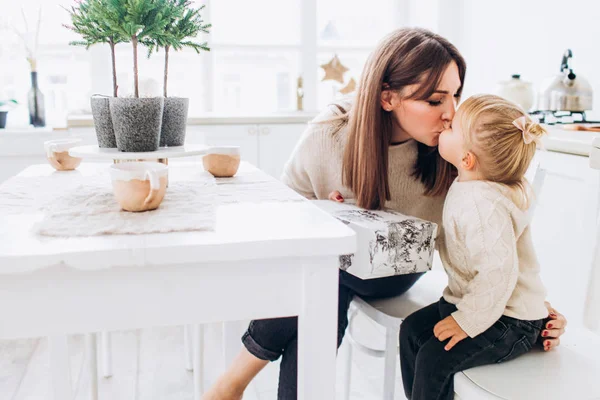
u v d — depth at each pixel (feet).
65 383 4.34
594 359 3.48
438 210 4.48
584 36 7.87
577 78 7.08
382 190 4.07
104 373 6.27
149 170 3.01
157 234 2.63
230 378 3.72
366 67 4.11
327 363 2.83
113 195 3.49
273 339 3.59
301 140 4.66
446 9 11.22
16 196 3.47
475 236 3.42
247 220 2.93
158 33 3.55
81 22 3.57
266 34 11.53
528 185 3.74
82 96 10.81
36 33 8.83
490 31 10.34
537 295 3.59
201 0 11.07
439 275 4.86
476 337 3.39
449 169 4.25
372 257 3.44
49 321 2.49
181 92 11.36
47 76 10.57
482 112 3.52
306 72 11.70
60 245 2.43
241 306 2.69
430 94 3.83
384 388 4.24
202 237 2.58
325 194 4.58
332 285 2.74
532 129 3.45
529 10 9.12
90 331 2.53
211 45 11.22
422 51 3.83
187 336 6.41
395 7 12.05
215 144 9.88
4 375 6.34
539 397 3.01
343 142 4.44
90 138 9.07
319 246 2.60
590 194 5.53
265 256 2.55
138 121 3.49
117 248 2.39
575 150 5.66
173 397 5.89
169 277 2.56
